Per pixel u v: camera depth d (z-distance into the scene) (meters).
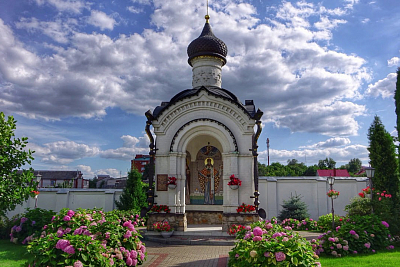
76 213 10.78
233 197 17.00
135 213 19.28
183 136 17.89
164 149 18.02
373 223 13.05
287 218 21.89
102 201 23.09
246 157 17.45
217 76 21.27
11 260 10.59
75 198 23.05
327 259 10.84
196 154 21.72
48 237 8.01
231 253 9.25
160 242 15.35
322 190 23.66
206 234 16.34
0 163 12.17
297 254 7.87
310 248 8.45
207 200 20.98
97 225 9.99
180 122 18.19
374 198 16.95
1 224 15.33
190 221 20.66
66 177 56.06
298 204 21.98
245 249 8.39
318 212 23.45
